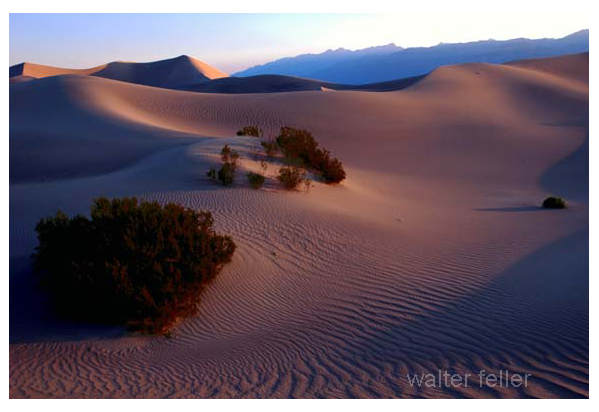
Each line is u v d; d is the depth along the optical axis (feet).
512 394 14.58
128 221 24.49
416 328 20.02
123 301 20.47
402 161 88.94
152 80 582.35
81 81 134.41
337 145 97.09
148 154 68.90
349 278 26.17
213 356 18.37
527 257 30.30
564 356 16.71
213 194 39.78
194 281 22.57
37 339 19.61
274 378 16.51
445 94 162.30
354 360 17.66
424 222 42.01
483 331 19.29
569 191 67.97
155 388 15.83
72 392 15.46
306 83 428.56
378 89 372.58
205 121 115.03
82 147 75.31
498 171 83.20
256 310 22.66
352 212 40.98
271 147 57.00
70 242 24.52
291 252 29.58
